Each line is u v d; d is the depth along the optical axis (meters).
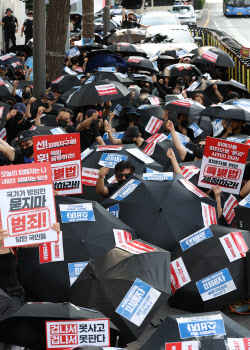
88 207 5.89
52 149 6.63
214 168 6.77
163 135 9.05
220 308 5.63
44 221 4.74
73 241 5.63
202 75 14.81
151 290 4.75
